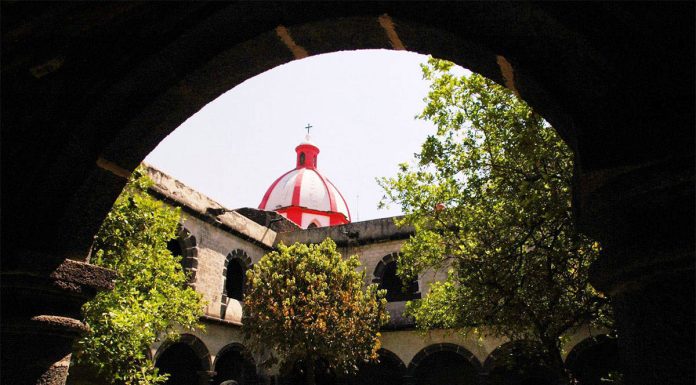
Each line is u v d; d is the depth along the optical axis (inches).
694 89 73.5
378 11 102.0
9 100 103.8
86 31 95.5
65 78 104.3
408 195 355.6
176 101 116.7
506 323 332.2
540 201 263.6
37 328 112.2
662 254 69.8
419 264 381.7
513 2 85.5
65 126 110.3
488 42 94.7
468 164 310.5
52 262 112.7
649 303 73.0
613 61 80.8
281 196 1272.1
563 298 313.9
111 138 114.2
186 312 343.9
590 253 282.0
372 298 578.9
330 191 1311.5
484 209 319.9
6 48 90.7
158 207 329.1
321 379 708.0
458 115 305.0
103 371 291.0
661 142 72.8
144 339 297.0
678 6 72.9
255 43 109.5
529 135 254.7
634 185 73.1
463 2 92.0
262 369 648.4
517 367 607.8
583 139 82.4
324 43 112.9
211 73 113.9
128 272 299.3
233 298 678.5
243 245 663.8
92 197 120.7
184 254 558.3
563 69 87.5
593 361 615.8
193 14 101.9
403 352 631.8
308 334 511.2
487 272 304.2
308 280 530.9
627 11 77.4
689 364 67.3
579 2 80.4
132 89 110.7
